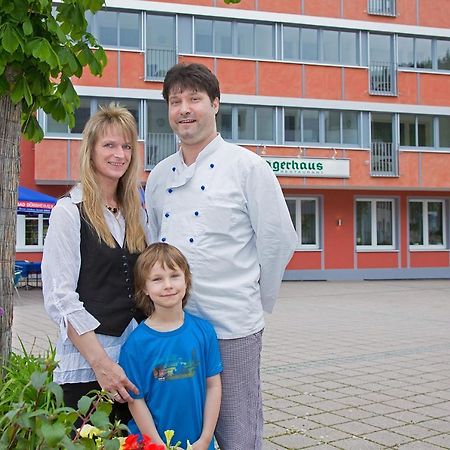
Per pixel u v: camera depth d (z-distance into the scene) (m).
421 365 8.00
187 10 24.39
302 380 7.07
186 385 2.91
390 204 28.00
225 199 3.08
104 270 2.96
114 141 3.06
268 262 3.16
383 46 27.38
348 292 20.88
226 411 3.09
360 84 26.55
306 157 25.47
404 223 27.94
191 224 3.09
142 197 3.25
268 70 25.33
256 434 3.13
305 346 9.59
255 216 3.11
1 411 3.12
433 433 5.07
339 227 27.08
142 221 3.19
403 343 9.89
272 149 25.19
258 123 25.41
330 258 26.91
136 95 23.53
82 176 3.04
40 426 1.97
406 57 27.67
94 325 2.85
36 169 22.09
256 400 3.15
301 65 25.77
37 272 20.33
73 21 4.14
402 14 27.39
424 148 27.56
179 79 3.12
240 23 25.47
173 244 3.12
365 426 5.27
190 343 2.93
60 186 23.48
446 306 16.14
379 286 23.73
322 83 26.03
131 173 3.16
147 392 2.91
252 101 25.08
